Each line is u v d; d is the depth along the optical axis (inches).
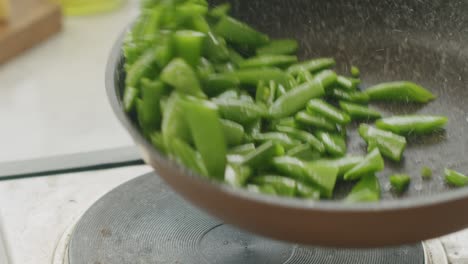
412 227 14.4
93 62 31.2
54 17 31.7
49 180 20.3
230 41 20.4
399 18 21.2
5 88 30.1
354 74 21.1
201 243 18.3
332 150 18.4
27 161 19.5
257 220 14.5
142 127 17.0
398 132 19.2
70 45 31.8
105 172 20.6
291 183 16.8
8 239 18.6
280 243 18.3
